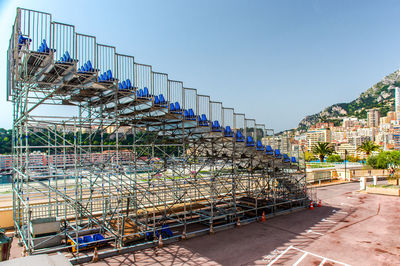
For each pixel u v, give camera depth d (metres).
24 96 13.05
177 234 15.18
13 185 14.80
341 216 19.27
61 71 12.47
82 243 12.36
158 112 15.33
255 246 13.46
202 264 11.38
